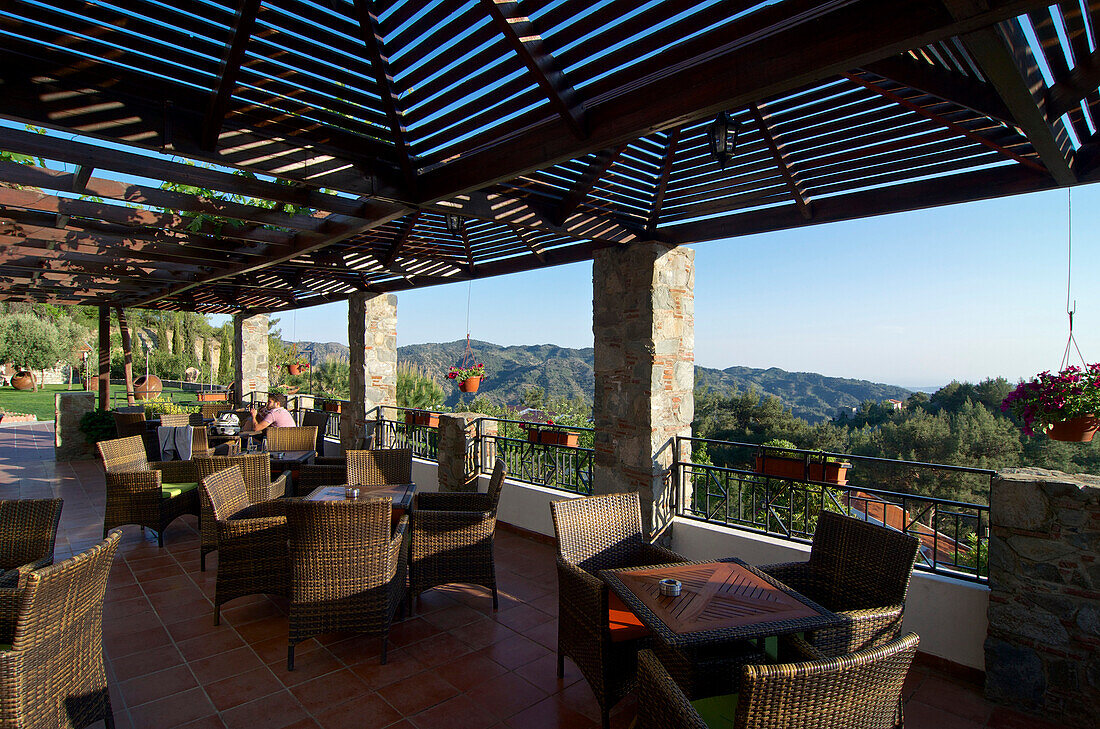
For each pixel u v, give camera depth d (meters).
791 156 3.50
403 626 3.86
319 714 2.89
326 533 3.26
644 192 4.38
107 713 2.59
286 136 3.15
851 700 1.66
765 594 2.56
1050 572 2.90
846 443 27.83
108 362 10.73
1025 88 1.99
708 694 2.43
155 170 3.29
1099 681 2.78
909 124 3.02
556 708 2.97
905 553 2.67
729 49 2.23
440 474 6.67
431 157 3.46
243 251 5.71
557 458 5.91
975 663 3.24
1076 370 3.19
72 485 7.84
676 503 5.00
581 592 2.92
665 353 4.88
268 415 7.20
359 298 8.66
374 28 2.58
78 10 2.23
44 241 5.41
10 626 2.58
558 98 2.56
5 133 2.77
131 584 4.51
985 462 22.36
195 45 2.51
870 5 1.86
